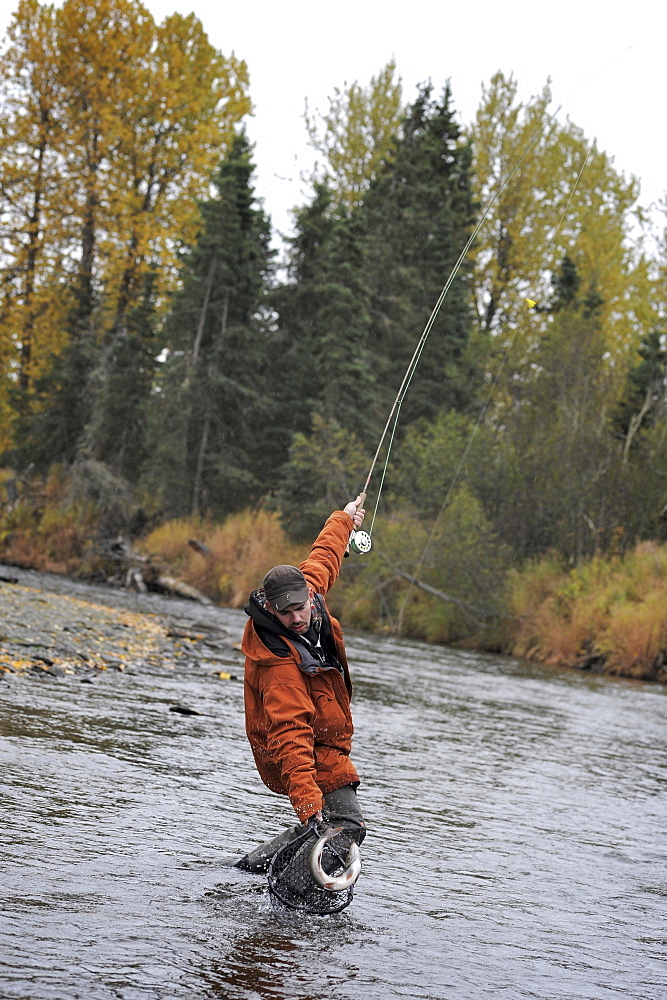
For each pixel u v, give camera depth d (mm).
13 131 41375
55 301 41688
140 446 37625
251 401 38375
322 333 39000
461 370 38781
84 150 42000
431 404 38156
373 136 46156
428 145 41906
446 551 27719
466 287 41312
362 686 13281
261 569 31297
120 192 41094
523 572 28562
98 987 3104
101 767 6133
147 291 38094
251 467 39094
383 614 30047
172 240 43625
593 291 39812
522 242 43406
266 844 4555
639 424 30156
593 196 43344
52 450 38625
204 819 5363
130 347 37188
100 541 34438
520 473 30078
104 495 35219
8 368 42781
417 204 41250
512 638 26672
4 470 41281
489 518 30391
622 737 11359
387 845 5457
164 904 3957
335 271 34938
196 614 22922
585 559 28109
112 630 13688
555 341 32312
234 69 45344
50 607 14766
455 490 29984
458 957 3826
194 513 36469
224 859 4676
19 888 3883
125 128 41375
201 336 37312
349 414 34656
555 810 6863
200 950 3535
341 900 4113
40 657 10062
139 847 4668
